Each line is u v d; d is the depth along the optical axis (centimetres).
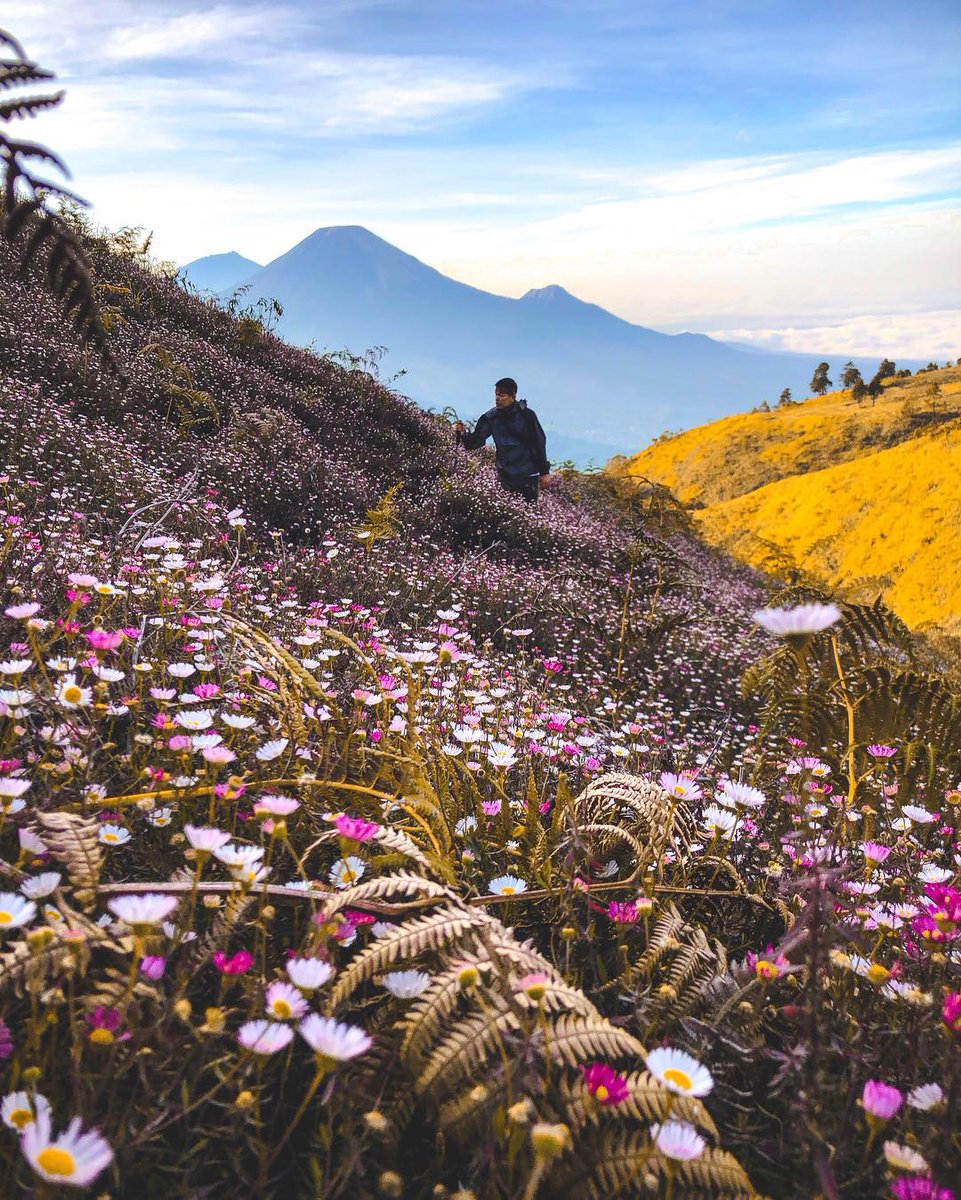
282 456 980
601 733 389
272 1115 122
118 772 209
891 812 292
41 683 228
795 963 167
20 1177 97
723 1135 133
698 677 688
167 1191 104
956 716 290
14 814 159
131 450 810
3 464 631
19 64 101
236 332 1490
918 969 185
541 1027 123
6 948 133
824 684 323
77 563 390
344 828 154
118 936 128
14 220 116
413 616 581
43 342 959
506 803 221
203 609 369
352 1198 111
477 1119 112
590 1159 108
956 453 7669
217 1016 111
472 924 143
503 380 1282
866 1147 122
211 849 132
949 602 6581
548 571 995
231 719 215
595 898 195
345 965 157
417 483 1179
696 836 235
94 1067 115
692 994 156
